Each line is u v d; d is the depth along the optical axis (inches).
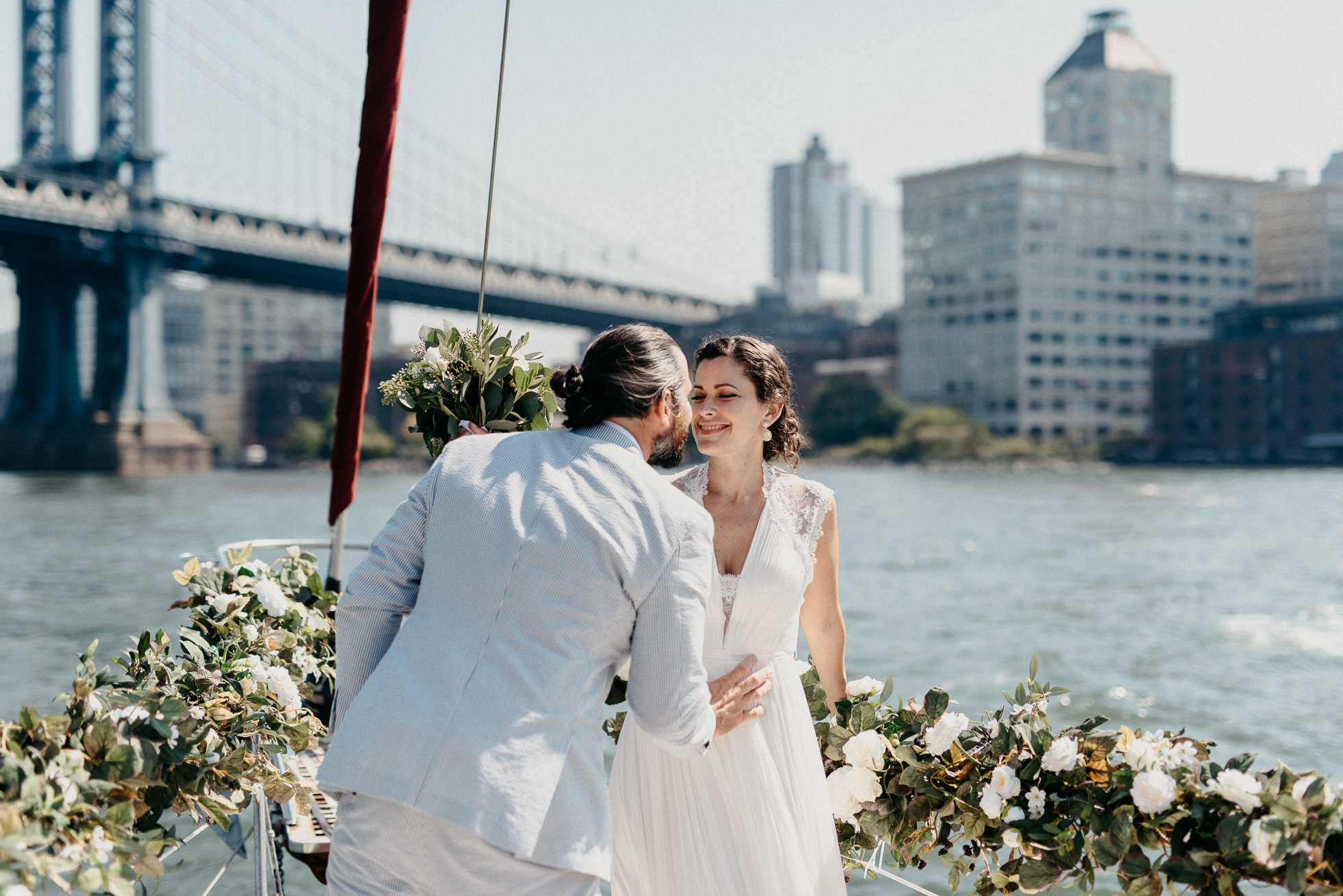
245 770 87.5
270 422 5246.1
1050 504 1913.1
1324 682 479.5
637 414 72.4
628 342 74.0
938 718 88.5
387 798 61.6
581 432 72.2
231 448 5506.9
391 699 63.7
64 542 1128.8
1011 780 80.5
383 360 4665.4
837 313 5374.0
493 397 96.3
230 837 98.8
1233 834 69.2
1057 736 81.7
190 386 5944.9
